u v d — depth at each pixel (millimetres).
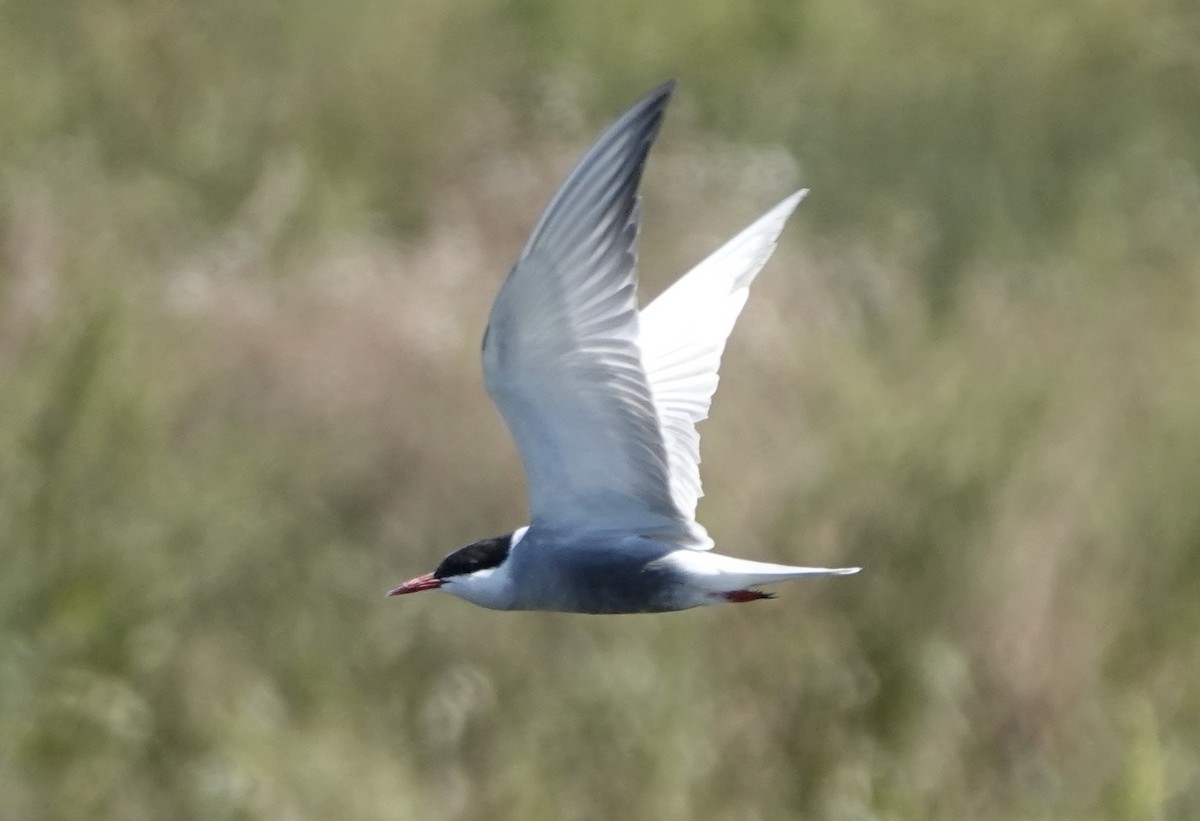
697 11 19938
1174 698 12195
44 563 12055
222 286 14984
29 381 12852
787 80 19547
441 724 11938
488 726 11992
